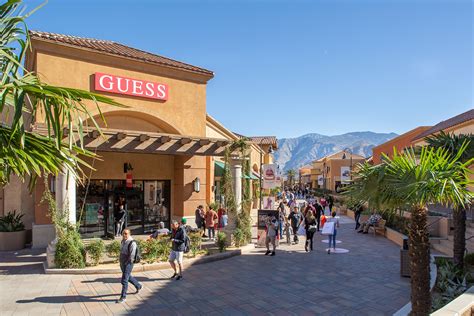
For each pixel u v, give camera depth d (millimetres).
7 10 3451
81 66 14648
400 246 15461
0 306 7797
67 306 7832
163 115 16891
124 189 17281
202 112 18297
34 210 15523
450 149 9641
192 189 18266
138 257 8406
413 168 5820
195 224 18078
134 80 15930
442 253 13375
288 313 7621
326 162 73375
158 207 18297
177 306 7938
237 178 15586
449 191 5695
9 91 3188
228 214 15156
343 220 26188
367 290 9172
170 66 17016
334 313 7637
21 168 3584
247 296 8656
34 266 11312
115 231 16875
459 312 5660
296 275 10555
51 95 3047
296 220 16219
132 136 13453
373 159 39406
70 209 11250
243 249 13938
